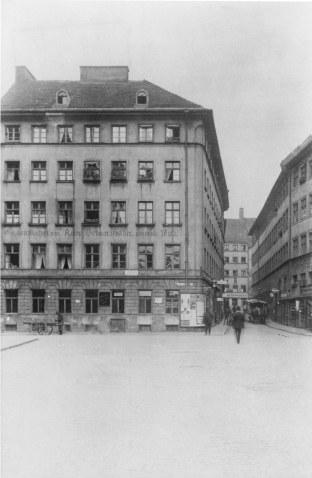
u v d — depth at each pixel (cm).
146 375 1549
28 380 1451
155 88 4656
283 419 954
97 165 4391
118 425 912
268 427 895
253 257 10950
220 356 2141
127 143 4378
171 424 916
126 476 653
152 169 4384
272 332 4219
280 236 6262
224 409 1042
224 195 8144
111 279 4291
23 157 4406
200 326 4238
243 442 801
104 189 4366
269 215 7775
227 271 13800
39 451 759
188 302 4253
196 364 1841
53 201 4366
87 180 4362
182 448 770
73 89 4678
